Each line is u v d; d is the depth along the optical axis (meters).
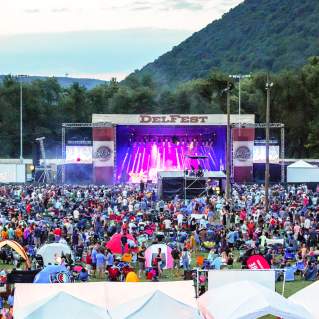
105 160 112.38
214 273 34.31
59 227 56.53
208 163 114.12
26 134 179.88
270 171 114.69
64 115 187.25
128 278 39.94
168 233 57.44
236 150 113.81
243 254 49.47
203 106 190.62
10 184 108.75
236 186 100.50
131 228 57.25
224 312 28.52
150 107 191.25
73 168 114.69
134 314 28.31
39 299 29.64
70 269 42.75
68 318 28.17
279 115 173.12
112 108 190.12
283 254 50.97
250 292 29.44
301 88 170.50
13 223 56.72
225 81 189.25
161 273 47.06
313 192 98.06
